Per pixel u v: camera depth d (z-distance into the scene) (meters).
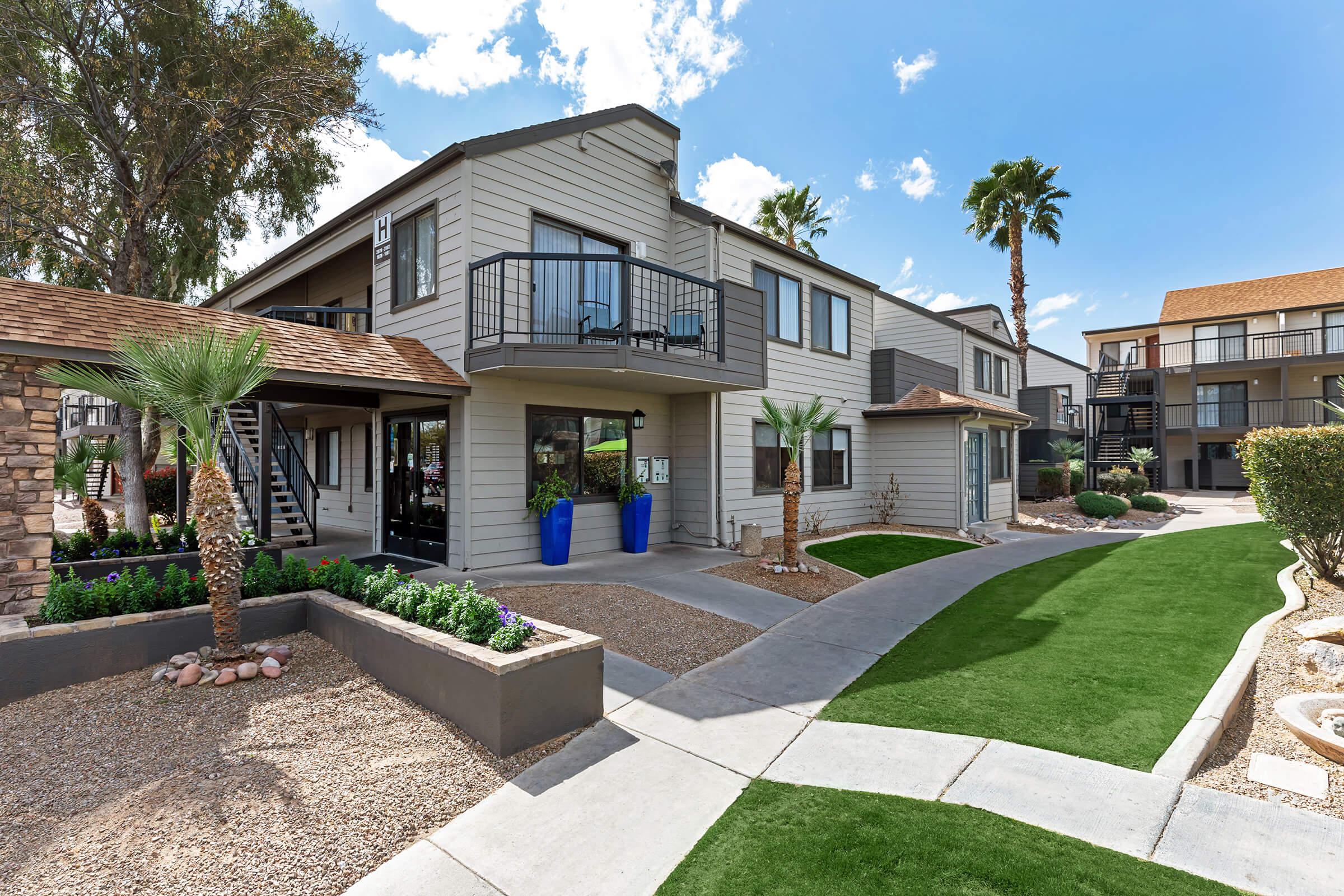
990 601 7.23
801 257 12.62
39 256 12.59
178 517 10.34
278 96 11.09
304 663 4.80
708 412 10.78
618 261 8.30
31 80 9.79
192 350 4.46
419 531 9.47
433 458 9.19
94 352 5.68
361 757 3.53
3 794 3.07
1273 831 2.75
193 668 4.37
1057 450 22.05
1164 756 3.40
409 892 2.54
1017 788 3.19
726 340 9.70
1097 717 3.95
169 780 3.23
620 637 5.90
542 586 7.54
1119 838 2.74
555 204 9.52
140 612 4.74
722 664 5.34
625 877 2.62
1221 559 8.60
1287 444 6.60
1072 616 6.37
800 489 8.90
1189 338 25.81
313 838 2.84
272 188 13.98
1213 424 24.22
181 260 13.70
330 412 13.27
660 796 3.25
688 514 11.08
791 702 4.50
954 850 2.69
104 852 2.67
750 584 8.05
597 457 10.19
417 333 9.28
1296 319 23.33
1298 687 4.25
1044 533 13.95
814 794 3.23
